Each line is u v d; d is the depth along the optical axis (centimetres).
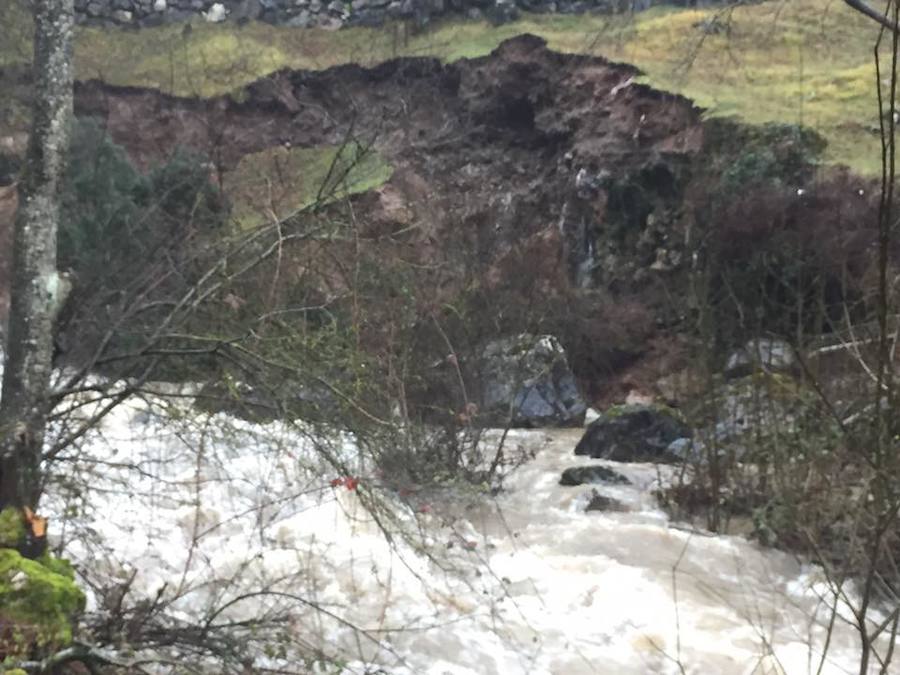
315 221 458
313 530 550
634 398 1147
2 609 320
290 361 407
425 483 624
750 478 693
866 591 393
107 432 523
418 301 726
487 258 941
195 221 500
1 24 879
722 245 1096
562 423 1045
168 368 428
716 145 1291
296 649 385
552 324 1048
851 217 1063
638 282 1302
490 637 488
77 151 840
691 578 583
